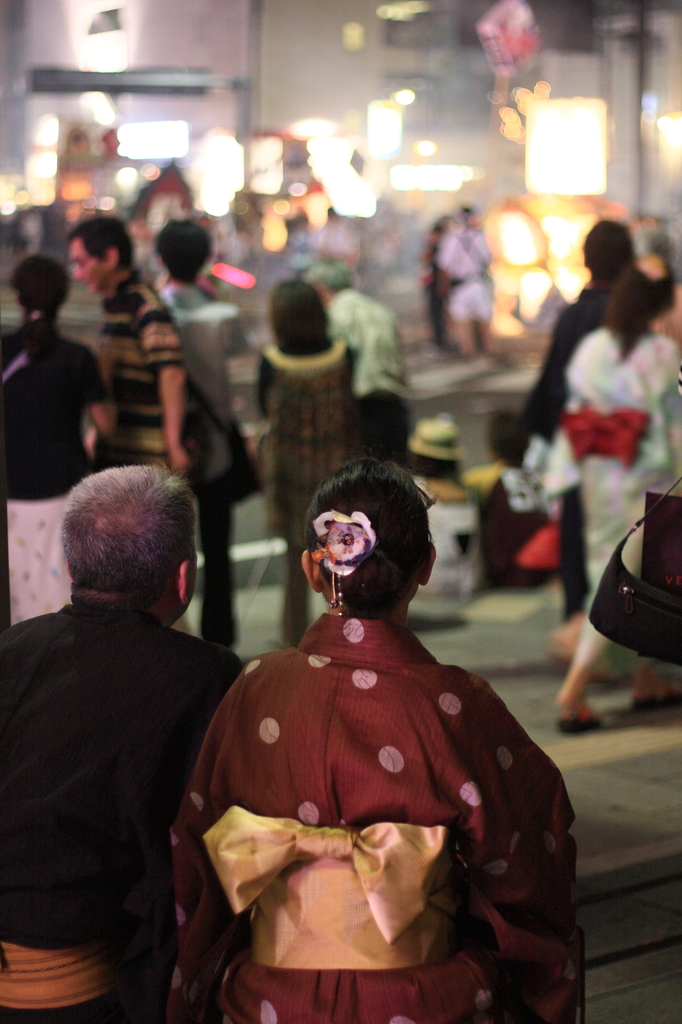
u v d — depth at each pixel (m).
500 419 9.19
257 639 8.63
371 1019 2.37
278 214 36.88
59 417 5.55
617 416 6.28
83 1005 2.76
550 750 6.27
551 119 28.41
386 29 61.91
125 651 2.81
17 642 2.88
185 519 2.97
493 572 9.19
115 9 50.75
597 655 6.46
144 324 6.18
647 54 34.09
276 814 2.48
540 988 2.57
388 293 41.97
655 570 3.64
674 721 6.79
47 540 5.56
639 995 3.94
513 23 29.98
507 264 26.08
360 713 2.45
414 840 2.37
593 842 5.04
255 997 2.44
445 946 2.49
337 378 7.20
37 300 5.50
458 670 2.54
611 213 25.95
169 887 2.71
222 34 48.50
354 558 2.48
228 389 7.09
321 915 2.40
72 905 2.71
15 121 61.16
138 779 2.71
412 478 2.65
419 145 61.44
